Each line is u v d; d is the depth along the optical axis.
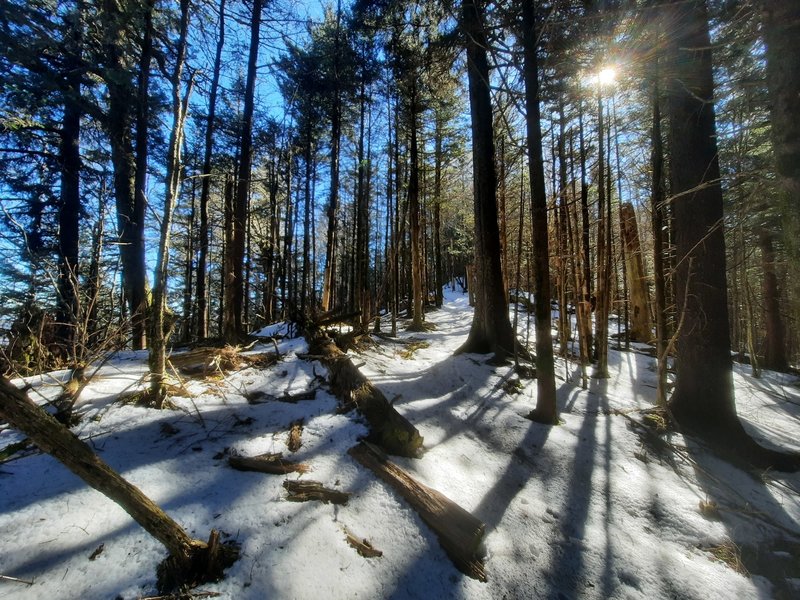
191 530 2.31
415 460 3.55
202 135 12.46
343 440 3.48
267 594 2.04
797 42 2.41
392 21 8.89
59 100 7.51
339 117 12.45
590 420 5.09
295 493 2.78
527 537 2.99
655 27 4.67
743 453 4.50
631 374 7.71
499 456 4.06
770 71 2.59
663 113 7.55
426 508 2.85
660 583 2.70
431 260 27.22
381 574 2.36
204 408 3.80
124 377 4.36
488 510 3.18
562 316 7.40
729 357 4.91
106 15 6.42
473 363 6.73
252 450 3.21
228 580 2.07
